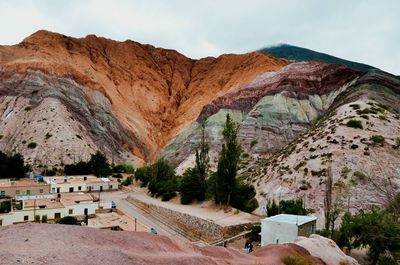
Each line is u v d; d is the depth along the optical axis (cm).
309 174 5334
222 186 5209
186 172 6344
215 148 9319
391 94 7756
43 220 4812
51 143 9612
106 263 1021
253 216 4719
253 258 1836
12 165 8031
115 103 14438
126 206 6312
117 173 9912
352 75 10000
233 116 10650
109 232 1384
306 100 9794
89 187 7619
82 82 13250
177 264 1248
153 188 6962
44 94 11356
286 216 3466
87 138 10719
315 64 11125
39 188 6544
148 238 1495
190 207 5541
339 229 3494
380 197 4416
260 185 5816
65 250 1062
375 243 2930
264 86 11256
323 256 2222
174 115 16162
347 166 5122
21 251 994
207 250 1738
